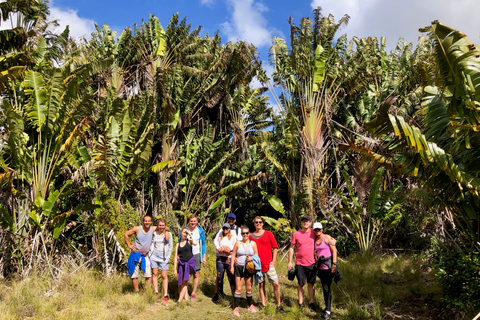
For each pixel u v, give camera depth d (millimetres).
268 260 6039
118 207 8875
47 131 8570
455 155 5902
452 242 7359
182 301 6422
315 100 12227
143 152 9914
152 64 13875
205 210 13055
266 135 13664
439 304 5863
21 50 9555
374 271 8500
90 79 13016
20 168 8039
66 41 10523
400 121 5184
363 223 11727
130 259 6816
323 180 11922
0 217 8062
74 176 9273
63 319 5492
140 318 5707
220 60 13781
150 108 10430
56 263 8234
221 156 12086
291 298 6688
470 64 4746
